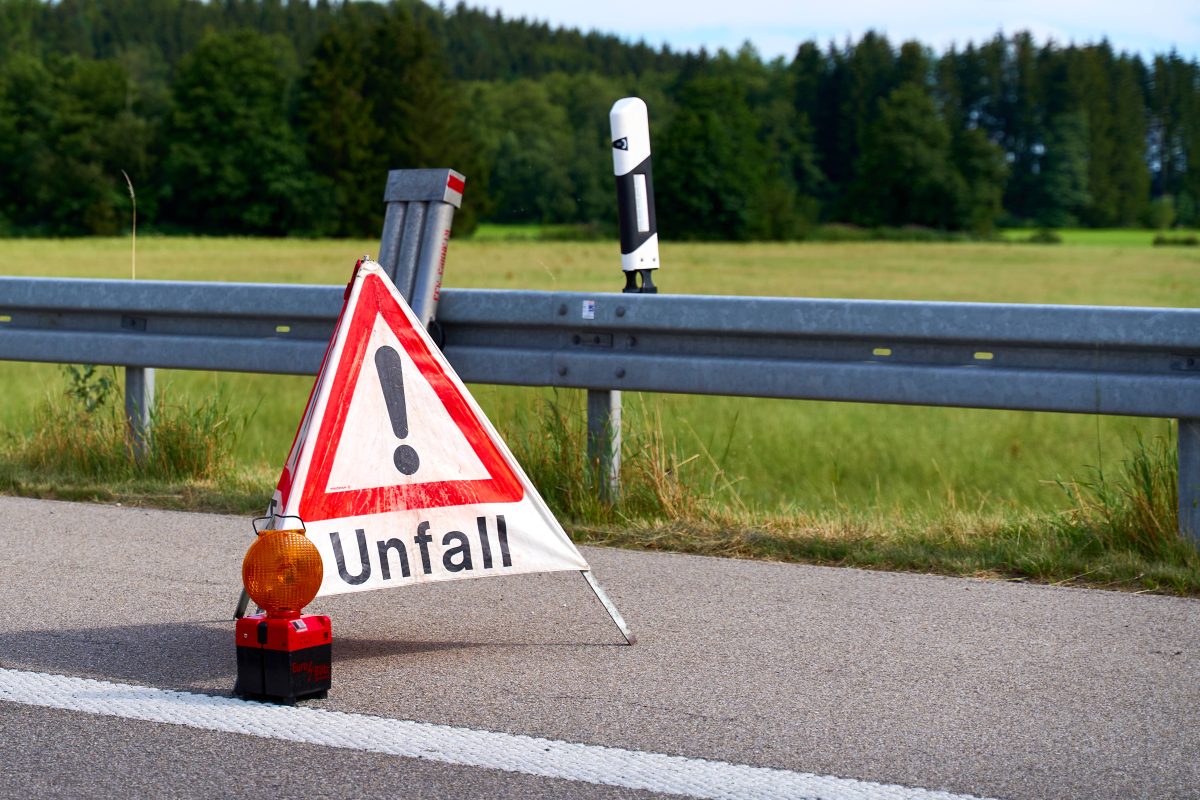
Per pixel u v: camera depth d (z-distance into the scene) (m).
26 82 99.50
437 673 3.54
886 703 3.29
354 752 2.94
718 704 3.28
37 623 4.03
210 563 4.81
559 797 2.68
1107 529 4.91
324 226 103.44
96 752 2.95
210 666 3.61
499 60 193.62
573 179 131.12
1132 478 4.93
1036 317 4.87
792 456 9.14
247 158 101.75
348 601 4.30
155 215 101.44
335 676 3.52
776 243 109.25
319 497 3.55
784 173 145.00
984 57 152.25
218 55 102.50
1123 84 149.88
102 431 6.50
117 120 101.00
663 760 2.89
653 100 159.25
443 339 5.86
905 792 2.71
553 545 3.81
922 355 5.11
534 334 5.76
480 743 3.00
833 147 155.25
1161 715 3.20
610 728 3.10
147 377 6.50
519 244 91.62
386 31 110.38
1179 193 153.62
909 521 5.46
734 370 5.36
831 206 140.50
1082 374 4.86
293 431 9.77
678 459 5.94
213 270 52.06
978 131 126.50
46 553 4.95
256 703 3.29
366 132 106.06
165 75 141.00
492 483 3.78
